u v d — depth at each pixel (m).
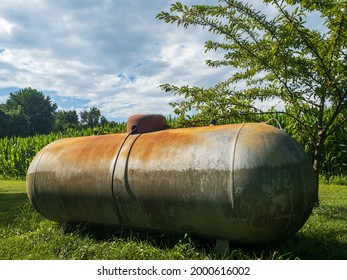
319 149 5.45
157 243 3.69
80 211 4.02
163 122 4.22
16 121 54.06
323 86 5.04
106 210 3.78
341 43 5.02
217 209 3.02
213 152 3.12
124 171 3.59
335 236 3.84
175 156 3.32
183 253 3.23
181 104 5.87
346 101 5.04
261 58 5.30
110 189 3.67
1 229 4.71
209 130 3.38
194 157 3.20
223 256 3.14
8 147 14.59
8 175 14.09
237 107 5.64
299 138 5.73
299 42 4.99
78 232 4.21
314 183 3.16
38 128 77.50
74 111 77.25
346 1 4.61
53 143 4.69
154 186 3.36
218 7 5.11
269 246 3.30
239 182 2.92
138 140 3.78
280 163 2.95
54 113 82.50
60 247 3.76
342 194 6.70
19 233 4.53
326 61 5.21
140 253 3.32
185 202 3.19
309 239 3.66
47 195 4.27
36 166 4.44
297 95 5.39
